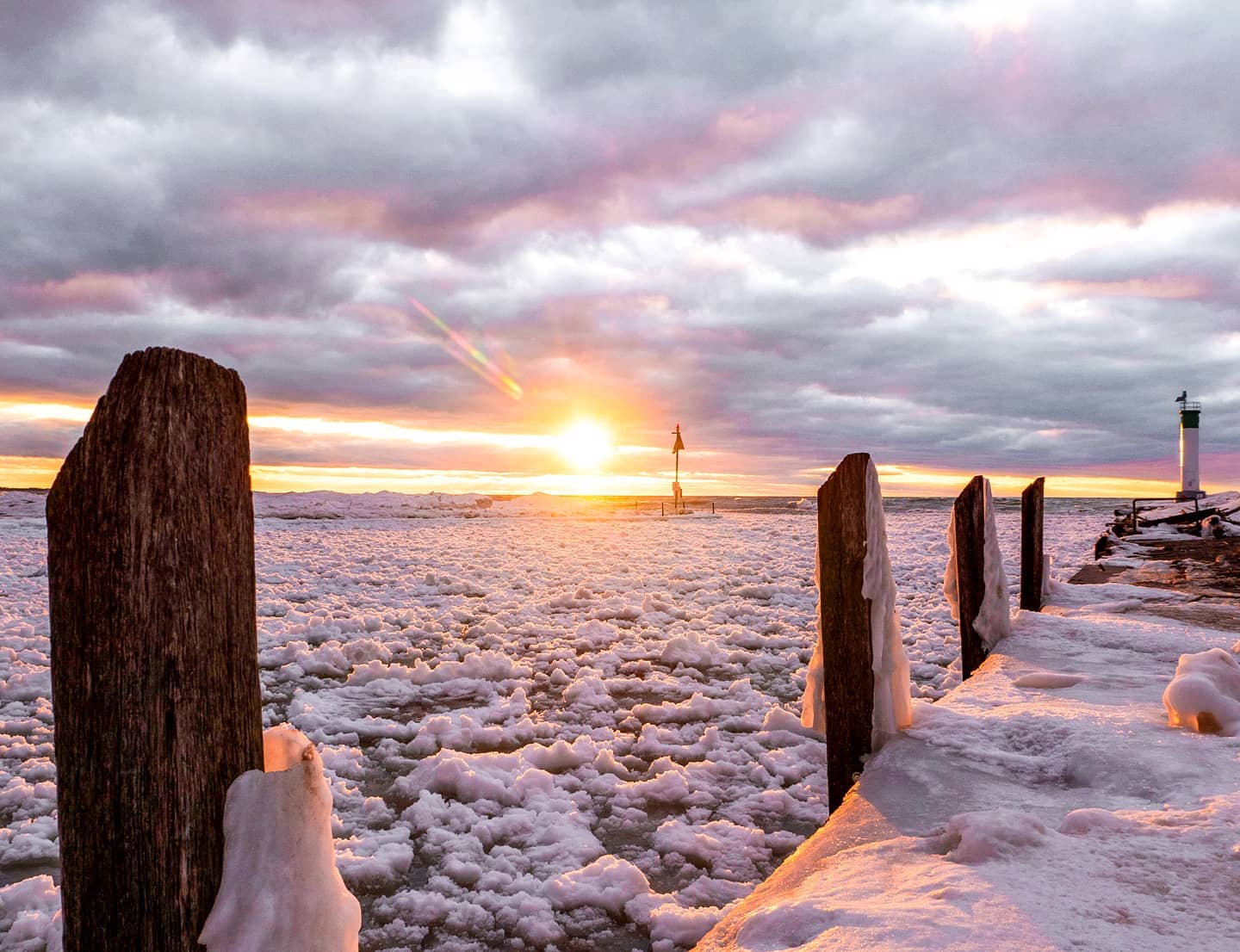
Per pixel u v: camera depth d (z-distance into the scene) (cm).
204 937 145
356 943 161
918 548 1734
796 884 234
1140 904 190
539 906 302
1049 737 339
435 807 396
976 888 200
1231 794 261
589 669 683
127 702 142
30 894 313
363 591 1160
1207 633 589
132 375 147
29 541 1944
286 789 153
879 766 321
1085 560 1498
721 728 535
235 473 158
